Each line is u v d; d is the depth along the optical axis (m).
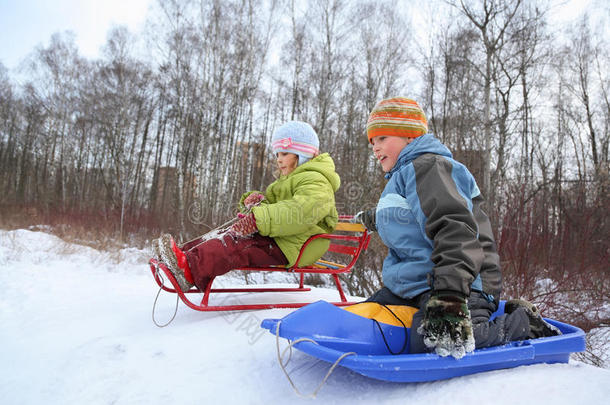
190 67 18.25
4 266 4.98
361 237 2.62
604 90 17.08
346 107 14.07
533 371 1.38
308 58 15.83
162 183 26.17
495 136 11.63
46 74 23.25
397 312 1.51
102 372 1.50
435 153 1.71
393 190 1.73
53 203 17.39
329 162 2.61
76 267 5.65
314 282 6.70
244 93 16.95
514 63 12.03
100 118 21.81
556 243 5.49
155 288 3.46
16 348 1.84
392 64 15.70
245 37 16.73
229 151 16.64
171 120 23.91
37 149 27.83
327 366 1.49
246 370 1.49
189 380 1.42
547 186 6.96
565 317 4.29
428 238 1.49
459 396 1.21
